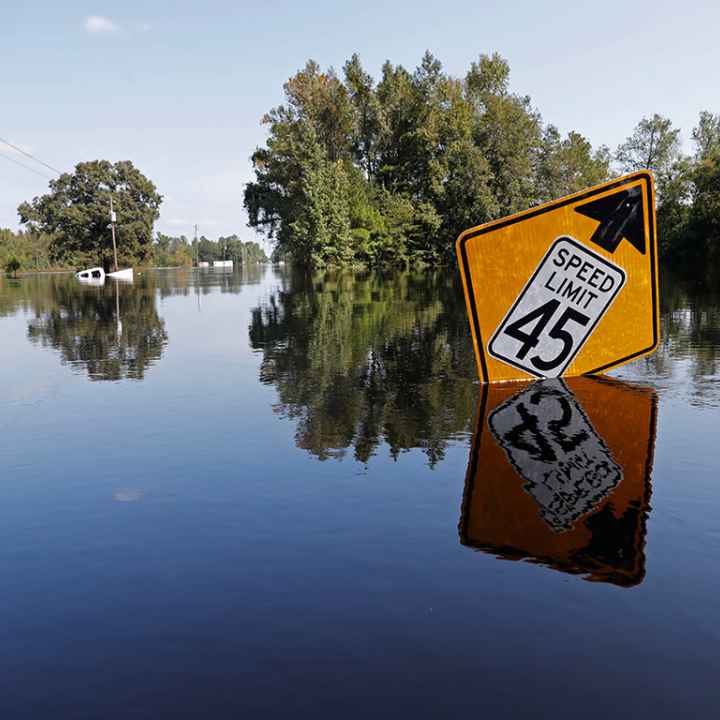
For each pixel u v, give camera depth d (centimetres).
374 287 2748
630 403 536
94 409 568
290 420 513
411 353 876
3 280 5081
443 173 5278
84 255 7694
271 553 272
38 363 851
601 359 640
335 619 218
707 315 1255
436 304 1744
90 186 8056
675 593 229
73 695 182
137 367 802
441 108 5653
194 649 203
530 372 637
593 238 604
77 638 211
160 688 184
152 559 269
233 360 847
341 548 274
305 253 5462
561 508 313
